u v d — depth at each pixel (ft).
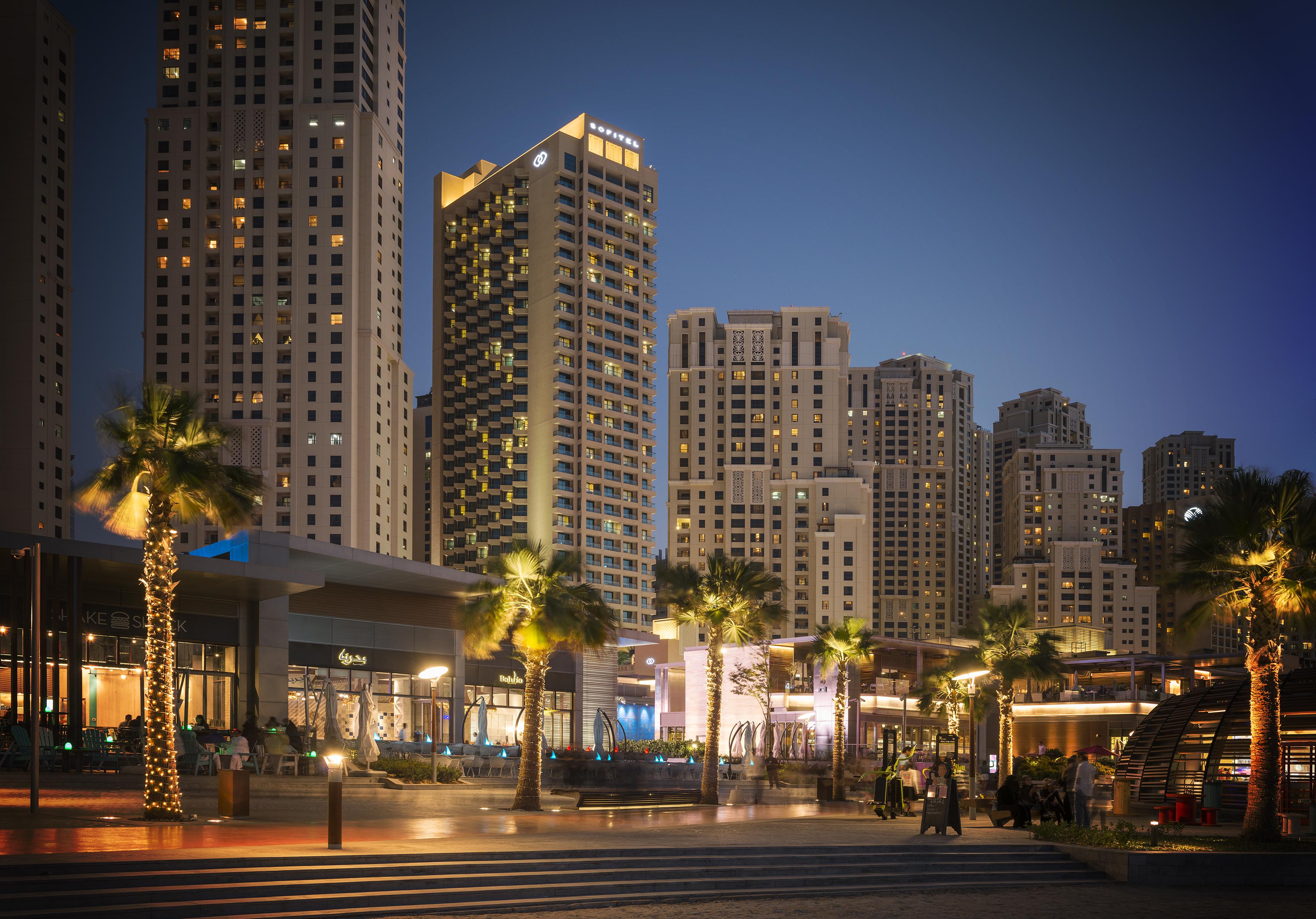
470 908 64.69
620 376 591.37
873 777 192.95
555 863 72.95
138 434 96.12
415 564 200.44
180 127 489.26
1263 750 103.86
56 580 142.20
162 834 78.07
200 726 157.89
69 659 139.44
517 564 123.75
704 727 295.69
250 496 101.24
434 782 136.87
